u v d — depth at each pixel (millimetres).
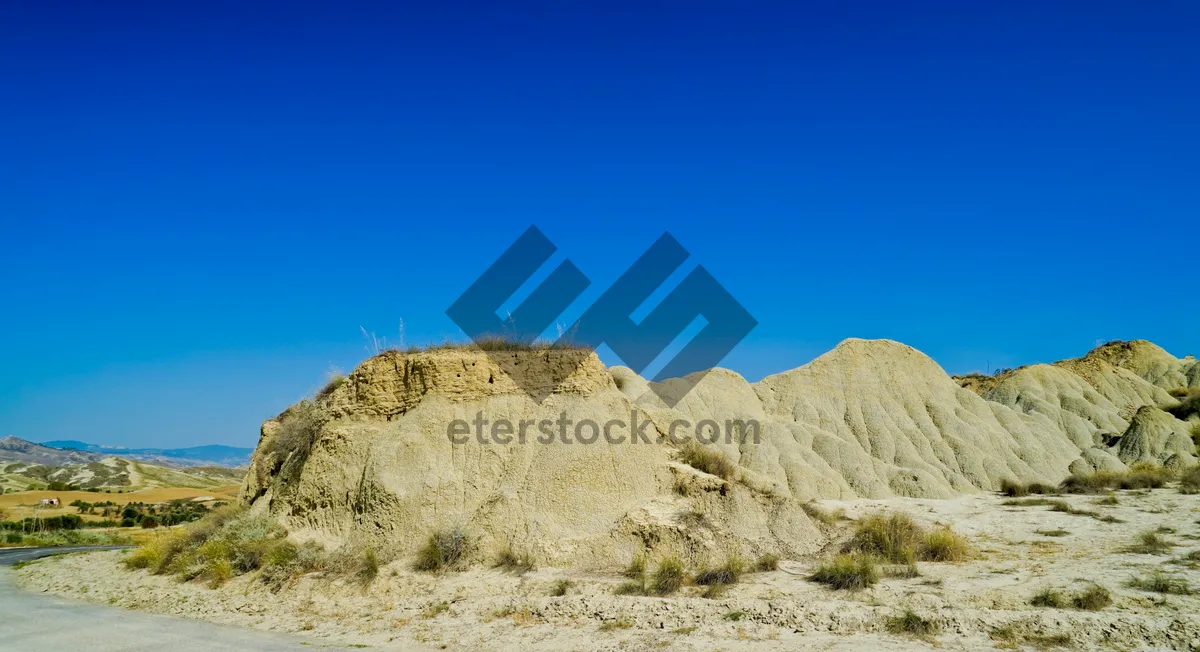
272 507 24906
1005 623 14086
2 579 26422
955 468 47344
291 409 30938
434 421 22781
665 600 16281
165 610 19062
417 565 19625
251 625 17078
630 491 21609
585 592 17453
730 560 19031
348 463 23047
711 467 23562
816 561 20484
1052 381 71500
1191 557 20578
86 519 62500
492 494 21266
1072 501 36594
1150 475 43781
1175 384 93188
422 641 15227
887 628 14406
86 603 20656
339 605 17922
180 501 82500
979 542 24500
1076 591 16734
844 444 46938
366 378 24344
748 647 13766
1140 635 13430
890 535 21875
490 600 17094
